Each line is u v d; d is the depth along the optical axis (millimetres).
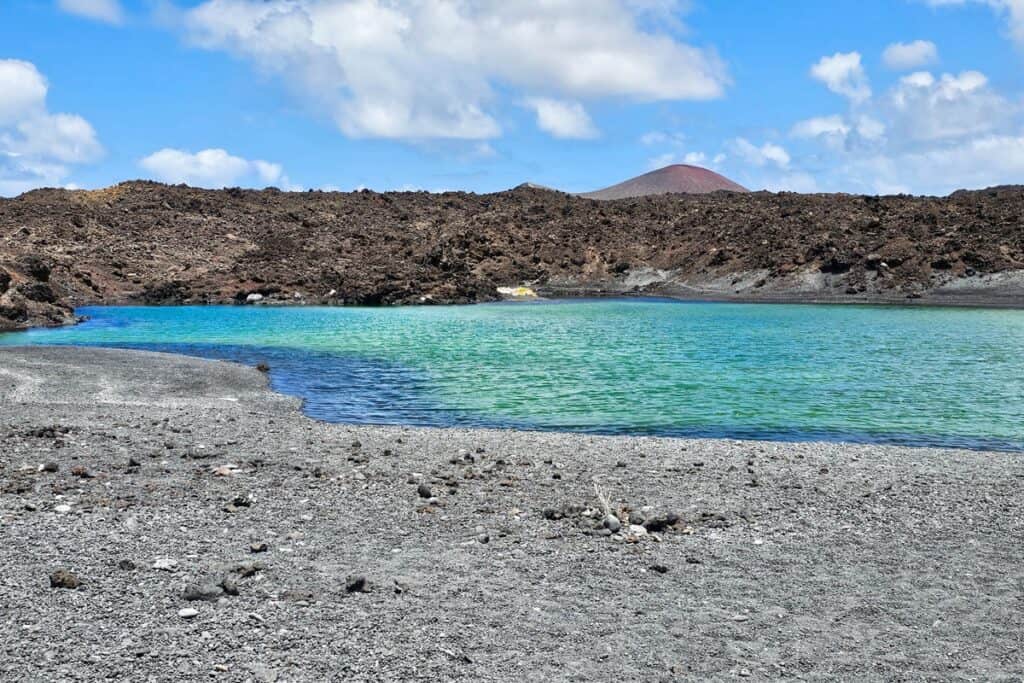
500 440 18094
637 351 40500
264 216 135500
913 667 7418
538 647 7668
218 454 15680
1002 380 29922
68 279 91875
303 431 18859
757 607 8711
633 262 117312
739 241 114000
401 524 11367
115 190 138000
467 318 67375
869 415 23031
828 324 57875
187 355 37969
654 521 11383
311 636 7688
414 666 7188
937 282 90500
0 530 10508
